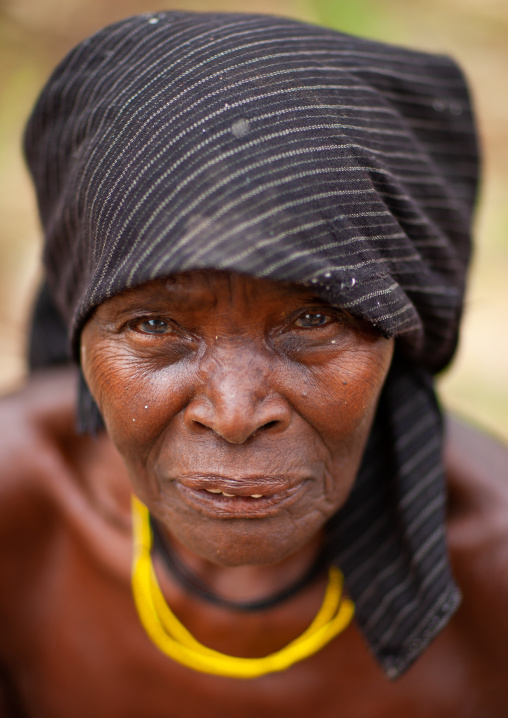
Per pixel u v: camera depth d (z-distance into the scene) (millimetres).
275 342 985
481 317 4008
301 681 1433
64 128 1111
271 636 1408
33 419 1604
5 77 4934
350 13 5523
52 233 1183
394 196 1038
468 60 5727
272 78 965
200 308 943
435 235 1136
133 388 1024
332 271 896
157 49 1021
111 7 5375
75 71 1098
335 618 1393
